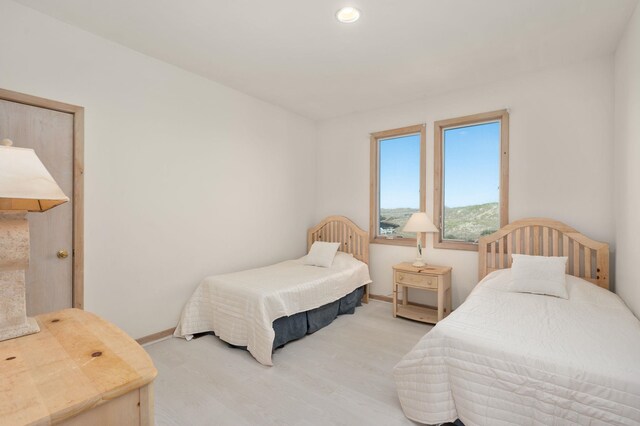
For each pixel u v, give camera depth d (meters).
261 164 4.02
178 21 2.35
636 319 2.00
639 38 2.06
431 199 3.86
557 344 1.62
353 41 2.62
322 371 2.41
